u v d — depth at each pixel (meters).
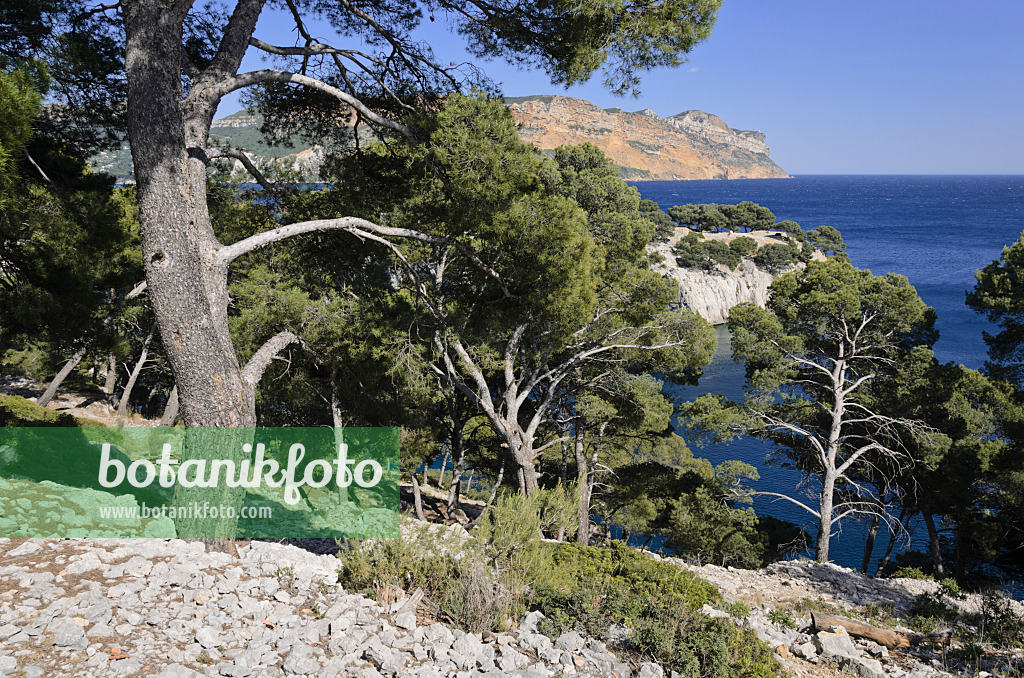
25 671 3.62
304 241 11.82
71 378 27.84
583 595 6.16
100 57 8.59
